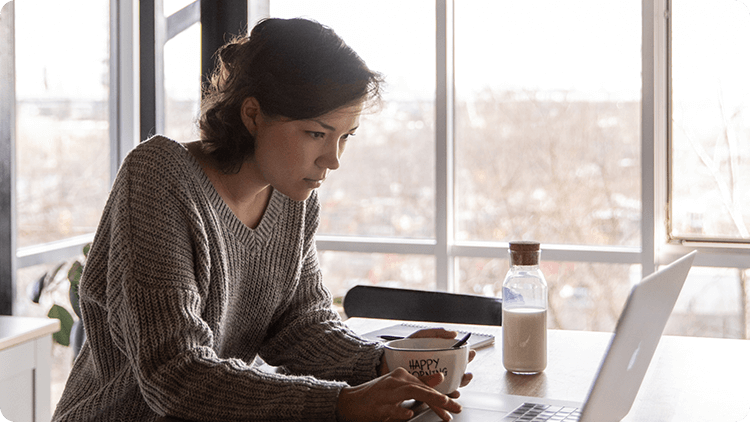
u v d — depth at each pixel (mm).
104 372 1046
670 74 2982
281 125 959
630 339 791
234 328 1140
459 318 1680
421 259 3359
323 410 867
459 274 3344
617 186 3135
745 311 2953
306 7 3402
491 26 3246
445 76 3242
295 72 930
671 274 928
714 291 2988
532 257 1163
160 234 951
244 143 1008
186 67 3420
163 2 3436
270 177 1006
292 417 869
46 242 3012
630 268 3104
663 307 928
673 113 2998
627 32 3072
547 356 1261
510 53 3232
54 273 2914
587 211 3186
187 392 882
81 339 2779
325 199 3508
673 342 1399
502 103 3264
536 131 3230
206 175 1058
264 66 957
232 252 1083
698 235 3000
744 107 2910
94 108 3301
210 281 1041
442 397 852
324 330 1166
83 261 3184
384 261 3410
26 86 2871
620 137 3117
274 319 1231
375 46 3357
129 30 3434
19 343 2059
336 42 956
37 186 2951
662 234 3039
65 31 3098
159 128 3443
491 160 3299
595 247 3174
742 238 2939
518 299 1163
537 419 901
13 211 2637
